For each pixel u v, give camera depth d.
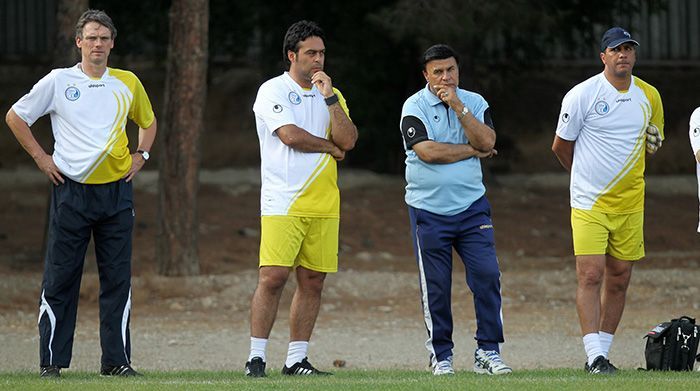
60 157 33.69
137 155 34.91
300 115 34.69
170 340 53.22
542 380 31.36
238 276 70.19
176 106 69.50
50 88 33.72
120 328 34.50
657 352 36.34
